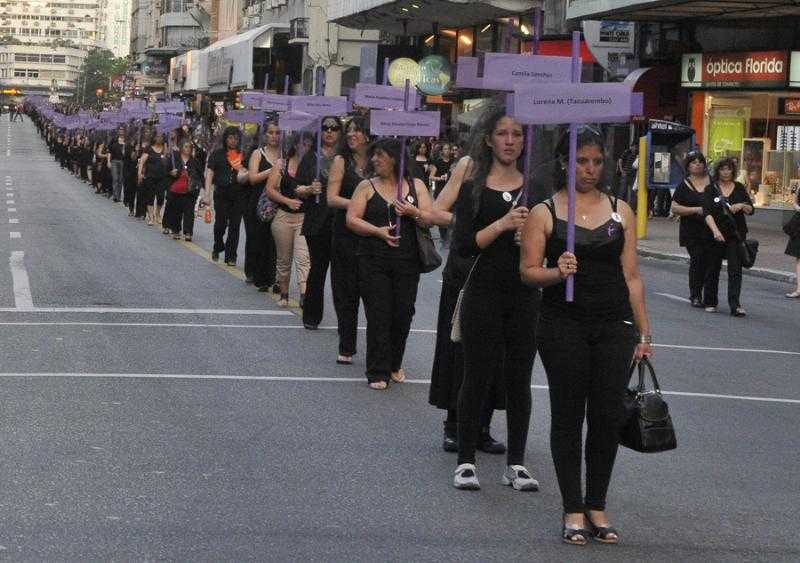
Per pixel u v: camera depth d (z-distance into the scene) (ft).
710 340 64.44
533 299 32.96
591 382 29.27
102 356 52.65
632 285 29.43
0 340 55.98
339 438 39.14
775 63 148.87
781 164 151.84
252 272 80.43
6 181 223.30
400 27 235.20
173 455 36.27
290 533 29.22
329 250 60.70
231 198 93.35
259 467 35.27
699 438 41.19
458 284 36.96
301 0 291.79
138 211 141.49
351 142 51.21
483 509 31.78
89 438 37.99
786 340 65.57
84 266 88.69
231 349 55.42
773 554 28.94
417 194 46.50
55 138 336.70
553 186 29.81
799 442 41.06
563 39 175.63
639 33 167.94
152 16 600.80
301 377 49.16
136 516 30.17
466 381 33.55
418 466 35.96
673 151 148.56
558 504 32.45
